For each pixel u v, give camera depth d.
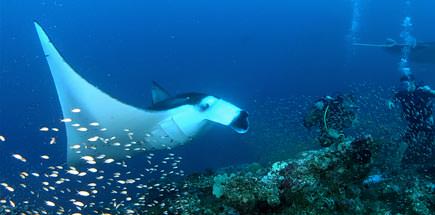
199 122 5.22
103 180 9.23
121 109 4.92
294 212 3.22
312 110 4.71
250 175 3.47
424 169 5.63
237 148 12.05
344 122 4.51
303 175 3.36
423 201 3.96
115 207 4.66
